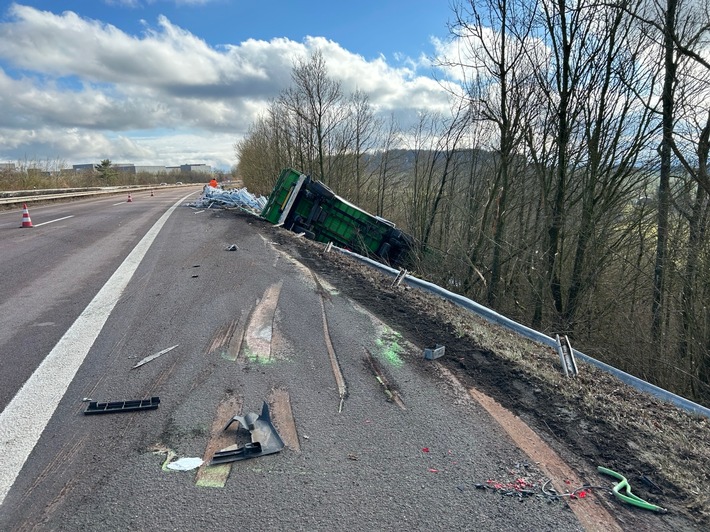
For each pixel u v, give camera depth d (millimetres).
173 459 2660
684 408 4094
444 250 17188
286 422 3082
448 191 18922
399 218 23469
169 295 6074
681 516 2346
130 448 2760
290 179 15320
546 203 13219
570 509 2357
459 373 3895
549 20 11812
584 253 12836
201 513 2236
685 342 11117
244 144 53875
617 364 12617
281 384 3617
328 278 7117
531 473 2635
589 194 12469
